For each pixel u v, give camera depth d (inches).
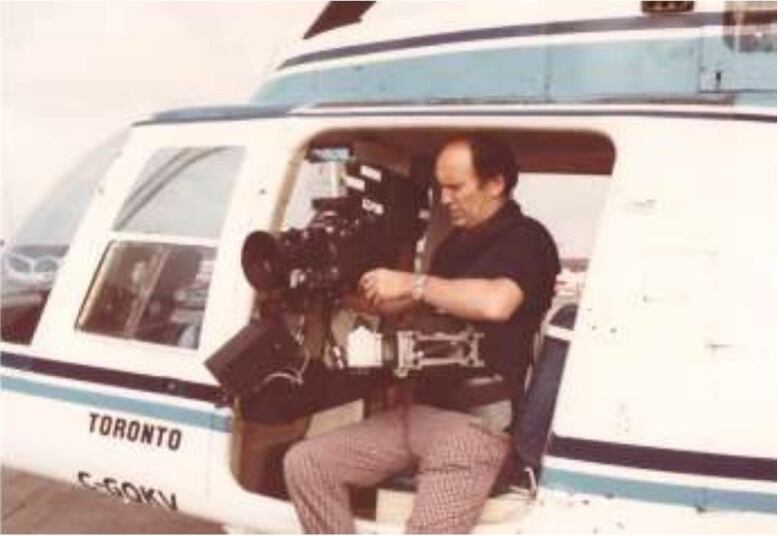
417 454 111.5
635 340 105.5
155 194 141.7
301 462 113.7
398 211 123.0
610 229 108.9
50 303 147.3
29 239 153.6
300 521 115.3
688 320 104.1
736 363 102.3
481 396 109.4
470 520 107.6
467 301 101.6
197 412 128.7
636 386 104.7
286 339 113.1
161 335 136.2
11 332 150.6
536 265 105.3
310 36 166.6
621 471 104.1
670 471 102.5
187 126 142.3
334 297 111.8
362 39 148.8
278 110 134.7
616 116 111.7
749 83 114.7
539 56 129.7
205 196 136.0
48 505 209.8
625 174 109.5
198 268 135.9
